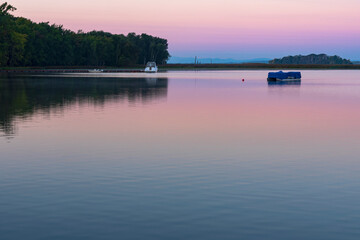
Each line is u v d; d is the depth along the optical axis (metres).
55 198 13.26
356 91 68.75
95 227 11.04
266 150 20.73
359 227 11.05
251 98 53.31
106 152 20.12
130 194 13.68
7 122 30.12
